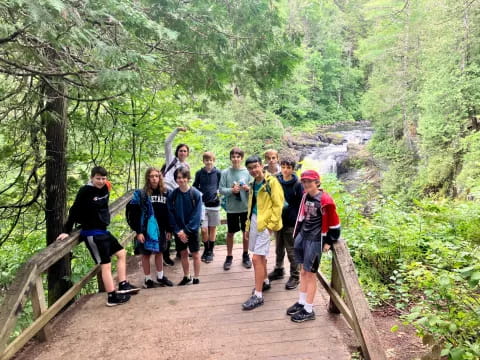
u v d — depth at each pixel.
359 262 4.92
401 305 3.85
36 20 2.12
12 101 4.23
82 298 4.12
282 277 4.42
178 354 2.97
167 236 4.38
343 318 3.43
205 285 4.33
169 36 3.18
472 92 13.68
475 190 7.13
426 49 16.14
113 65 3.25
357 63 40.78
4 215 5.09
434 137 14.95
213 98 5.31
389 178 18.19
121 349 3.08
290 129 29.12
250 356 2.89
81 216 3.69
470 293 3.22
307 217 3.29
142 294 4.14
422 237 5.08
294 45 4.73
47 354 3.04
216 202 5.07
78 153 5.46
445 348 2.47
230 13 4.29
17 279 2.86
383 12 21.64
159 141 6.86
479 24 13.76
